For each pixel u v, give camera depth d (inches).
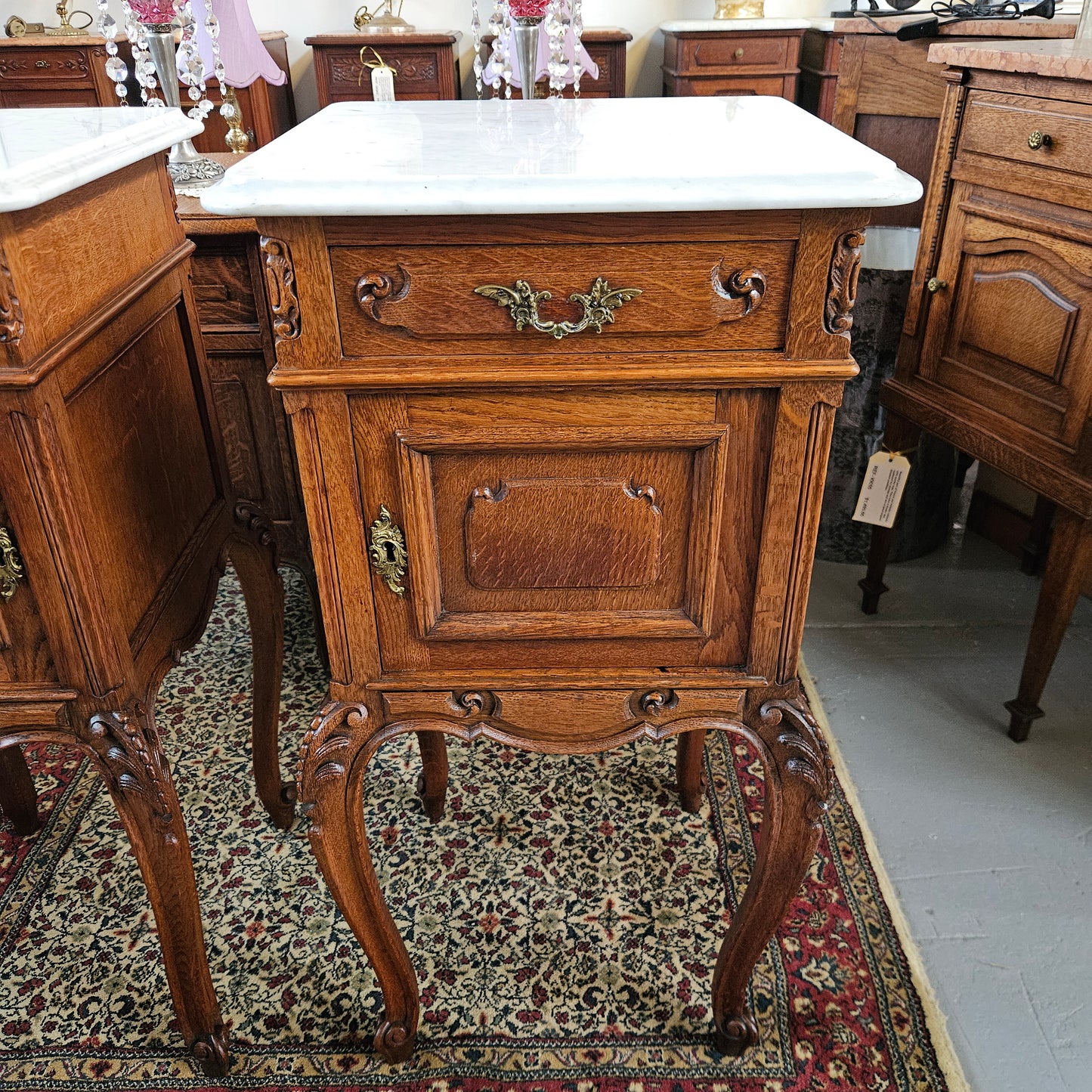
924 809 55.1
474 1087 40.6
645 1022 43.3
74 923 48.8
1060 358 52.2
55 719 34.2
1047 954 46.0
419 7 140.6
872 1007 43.6
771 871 37.2
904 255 85.6
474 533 32.6
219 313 58.7
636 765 59.3
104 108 43.1
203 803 56.6
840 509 80.8
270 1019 43.6
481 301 28.9
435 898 49.7
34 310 29.2
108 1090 40.6
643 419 30.9
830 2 141.1
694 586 33.4
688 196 26.5
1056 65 49.1
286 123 139.1
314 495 31.7
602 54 123.7
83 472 32.4
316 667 70.5
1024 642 71.3
